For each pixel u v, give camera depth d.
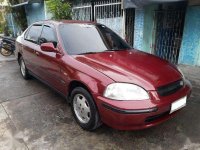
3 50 8.67
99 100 2.57
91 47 3.51
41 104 3.89
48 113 3.56
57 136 2.93
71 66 3.06
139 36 7.31
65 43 3.43
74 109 3.17
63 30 3.63
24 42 4.85
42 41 4.04
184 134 2.95
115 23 7.98
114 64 2.90
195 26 5.87
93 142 2.80
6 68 6.61
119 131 3.02
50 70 3.66
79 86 3.02
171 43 6.82
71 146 2.72
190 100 3.94
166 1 5.47
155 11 6.69
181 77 2.98
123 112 2.39
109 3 7.84
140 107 2.39
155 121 2.58
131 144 2.76
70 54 3.28
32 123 3.26
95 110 2.75
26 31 5.09
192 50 6.09
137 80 2.55
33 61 4.36
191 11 5.85
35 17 12.97
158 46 7.14
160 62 3.17
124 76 2.60
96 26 4.02
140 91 2.48
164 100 2.54
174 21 6.57
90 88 2.68
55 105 3.84
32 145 2.75
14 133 3.00
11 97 4.23
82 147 2.71
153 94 2.50
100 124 2.88
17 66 6.84
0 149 2.68
